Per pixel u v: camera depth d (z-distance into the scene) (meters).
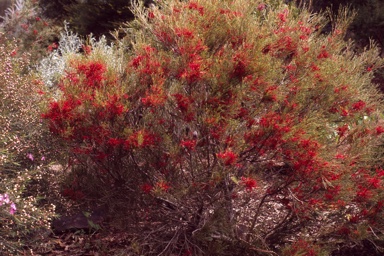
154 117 3.38
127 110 3.23
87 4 9.78
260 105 3.37
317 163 3.28
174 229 3.70
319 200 3.44
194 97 3.26
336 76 3.69
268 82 3.27
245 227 3.73
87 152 3.45
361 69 4.20
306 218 3.60
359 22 9.21
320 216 3.78
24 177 3.52
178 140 3.43
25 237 3.88
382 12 9.10
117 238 4.09
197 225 3.66
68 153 3.88
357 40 9.31
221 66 3.24
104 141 3.34
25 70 6.24
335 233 3.64
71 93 3.29
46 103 3.53
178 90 3.27
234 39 3.51
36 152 3.96
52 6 12.23
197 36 3.36
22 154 3.89
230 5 3.67
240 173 3.56
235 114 3.29
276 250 3.69
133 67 3.44
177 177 3.46
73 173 3.88
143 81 3.39
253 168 3.56
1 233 3.46
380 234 3.76
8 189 3.36
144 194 3.58
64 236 4.28
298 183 3.54
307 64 3.69
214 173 3.27
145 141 3.23
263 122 3.26
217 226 3.41
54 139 3.79
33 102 3.99
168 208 3.67
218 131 3.25
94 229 4.34
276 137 3.26
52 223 4.28
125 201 3.73
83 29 9.75
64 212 4.18
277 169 3.63
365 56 4.29
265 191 3.70
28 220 3.44
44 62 7.45
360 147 3.55
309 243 3.52
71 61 3.47
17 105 3.96
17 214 3.41
